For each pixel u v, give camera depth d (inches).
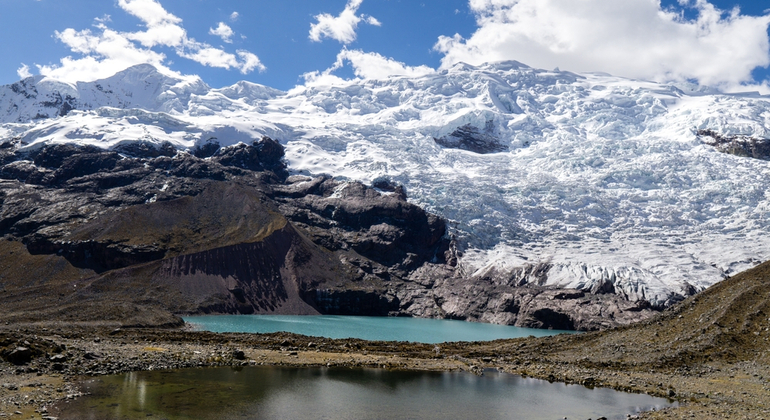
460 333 5467.5
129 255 6555.1
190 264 6486.2
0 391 1739.7
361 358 2783.0
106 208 7682.1
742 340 2573.8
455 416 1806.1
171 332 3567.9
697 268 7352.4
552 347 3127.5
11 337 2236.7
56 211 7559.1
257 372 2331.4
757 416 1764.3
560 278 7352.4
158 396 1845.5
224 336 3410.4
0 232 7332.7
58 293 5457.7
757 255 7706.7
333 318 6550.2
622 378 2352.4
